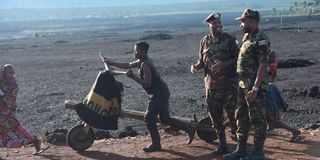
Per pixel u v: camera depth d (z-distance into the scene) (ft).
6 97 30.48
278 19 368.07
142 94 69.41
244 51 26.63
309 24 269.85
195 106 59.52
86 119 30.30
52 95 73.97
